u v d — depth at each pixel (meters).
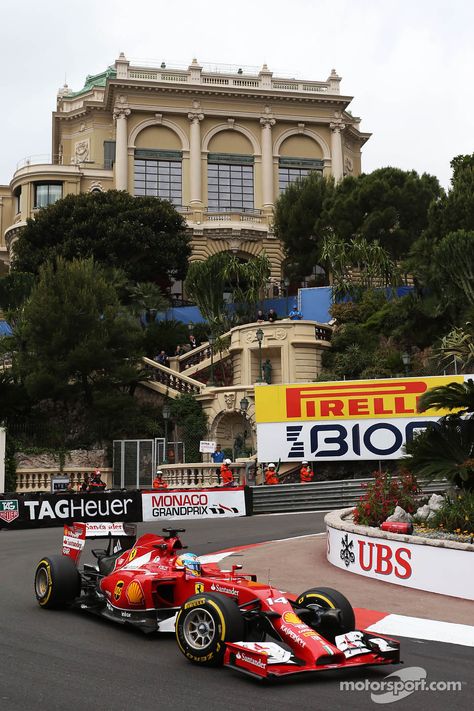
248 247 65.62
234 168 70.25
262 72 70.94
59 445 37.44
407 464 15.72
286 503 28.03
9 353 44.03
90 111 72.75
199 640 8.09
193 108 69.19
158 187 68.19
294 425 32.50
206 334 49.72
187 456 38.47
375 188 55.41
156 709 6.59
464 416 15.80
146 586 9.23
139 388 42.34
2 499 23.47
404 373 39.94
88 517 24.42
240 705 6.77
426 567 12.38
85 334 38.97
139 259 56.19
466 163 54.00
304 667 7.27
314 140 72.00
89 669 7.81
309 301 50.75
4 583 13.22
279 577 13.65
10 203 74.12
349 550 14.21
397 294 49.72
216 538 19.91
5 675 7.52
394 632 9.84
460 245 40.12
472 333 37.81
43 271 40.00
